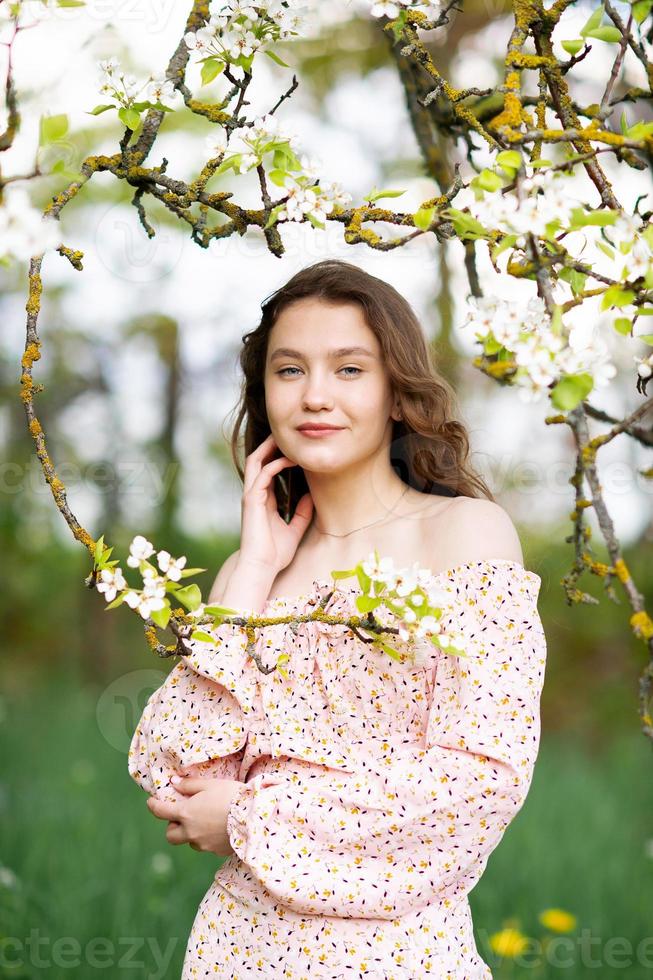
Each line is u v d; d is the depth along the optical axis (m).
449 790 1.47
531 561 2.16
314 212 1.38
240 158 1.43
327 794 1.52
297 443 1.73
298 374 1.74
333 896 1.48
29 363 1.41
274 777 1.57
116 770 5.10
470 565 1.61
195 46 1.50
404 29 1.51
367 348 1.72
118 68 1.50
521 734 1.51
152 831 3.65
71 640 9.30
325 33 3.96
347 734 1.59
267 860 1.48
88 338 6.14
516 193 1.22
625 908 3.13
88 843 3.42
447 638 1.38
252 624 1.37
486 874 3.23
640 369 1.27
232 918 1.60
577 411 1.17
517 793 1.48
